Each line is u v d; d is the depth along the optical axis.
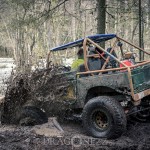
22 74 8.06
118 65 7.55
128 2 15.07
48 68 7.86
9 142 6.61
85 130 7.00
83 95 7.32
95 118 6.93
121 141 6.53
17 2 14.09
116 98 7.25
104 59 7.53
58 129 7.41
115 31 23.52
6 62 28.16
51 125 7.59
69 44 7.80
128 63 7.47
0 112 8.21
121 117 6.61
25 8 14.14
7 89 8.12
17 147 6.27
